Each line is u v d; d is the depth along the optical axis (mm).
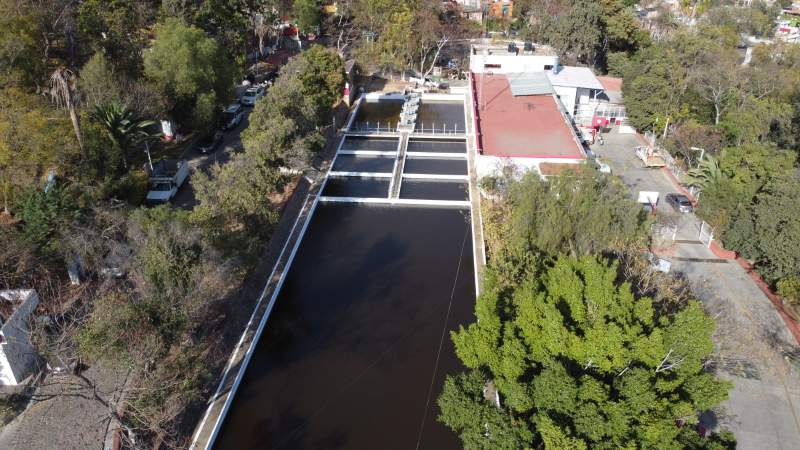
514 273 30500
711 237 43281
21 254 31719
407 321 36531
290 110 49812
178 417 27188
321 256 43125
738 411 29344
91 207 35688
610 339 22734
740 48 108250
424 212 49500
